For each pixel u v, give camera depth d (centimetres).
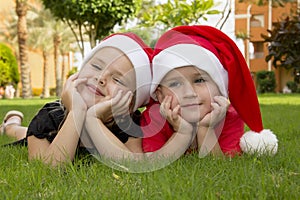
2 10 2556
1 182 176
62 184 172
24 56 1923
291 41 704
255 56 2648
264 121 482
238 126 240
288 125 425
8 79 2131
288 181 172
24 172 188
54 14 1295
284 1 1730
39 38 2358
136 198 150
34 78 2931
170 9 704
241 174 177
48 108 233
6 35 2567
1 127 377
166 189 149
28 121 466
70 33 2445
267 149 231
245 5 2556
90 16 1230
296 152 244
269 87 2220
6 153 252
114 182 173
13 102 1113
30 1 2295
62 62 2703
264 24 2588
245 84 234
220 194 153
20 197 154
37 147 224
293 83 2191
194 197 148
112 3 1221
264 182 162
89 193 154
